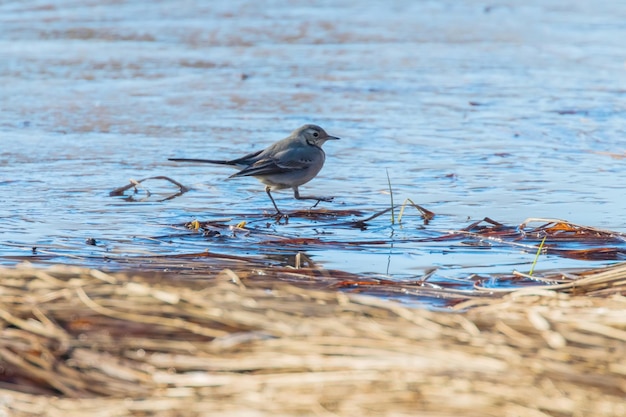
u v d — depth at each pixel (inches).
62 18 1386.6
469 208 537.0
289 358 264.2
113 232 486.6
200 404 252.4
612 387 243.3
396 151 695.1
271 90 935.7
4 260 426.9
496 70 1060.5
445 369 251.3
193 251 451.8
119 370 271.9
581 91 941.2
